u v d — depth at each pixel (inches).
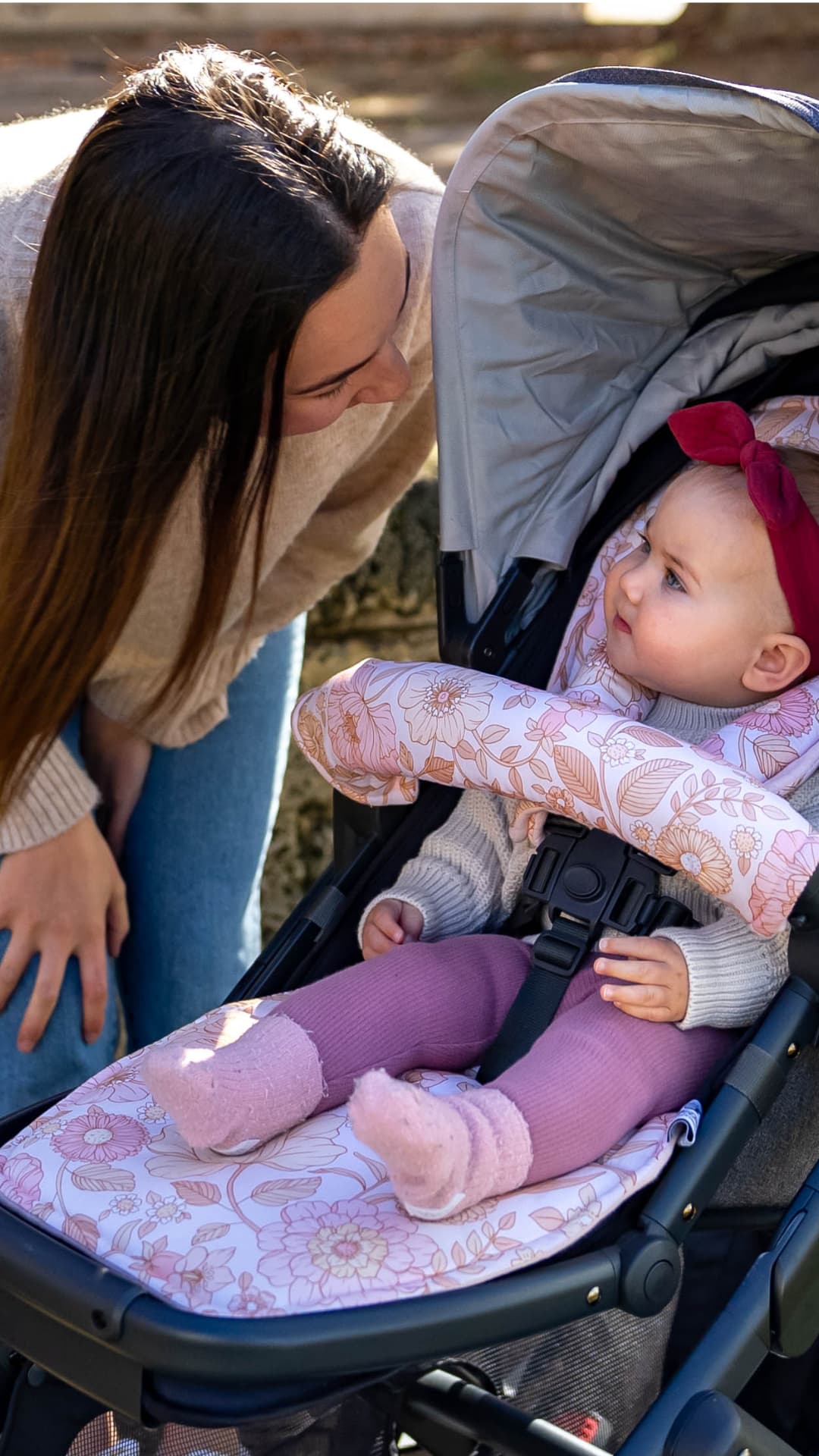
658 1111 47.3
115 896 66.7
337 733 54.9
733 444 54.7
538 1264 41.2
